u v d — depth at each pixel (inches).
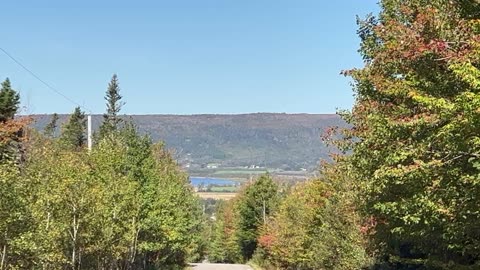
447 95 394.3
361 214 647.8
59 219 770.2
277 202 2773.1
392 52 427.8
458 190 356.2
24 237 604.1
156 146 1859.0
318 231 1204.5
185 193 1989.4
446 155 355.9
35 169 776.3
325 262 1063.0
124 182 990.4
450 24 397.4
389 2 526.6
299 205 1536.7
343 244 945.5
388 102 505.7
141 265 1438.2
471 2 396.2
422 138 374.6
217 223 4101.9
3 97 1360.7
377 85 484.1
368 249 799.7
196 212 2871.6
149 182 1165.1
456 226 387.5
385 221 556.7
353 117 574.6
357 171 542.6
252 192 2952.8
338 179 880.3
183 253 2103.8
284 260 1776.6
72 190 794.8
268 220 2635.3
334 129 589.6
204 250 3799.2
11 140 1115.9
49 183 767.1
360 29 563.5
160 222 1167.6
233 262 3361.2
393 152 406.0
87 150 1106.7
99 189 859.4
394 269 807.7
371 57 547.5
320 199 1203.2
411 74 424.5
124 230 977.5
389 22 466.0
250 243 3009.4
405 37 417.1
